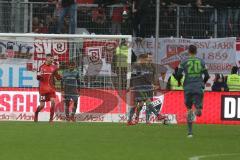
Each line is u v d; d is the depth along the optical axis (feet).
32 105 197.77
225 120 197.26
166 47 212.02
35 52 203.31
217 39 213.46
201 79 151.74
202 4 224.94
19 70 203.41
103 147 125.49
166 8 221.46
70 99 195.83
